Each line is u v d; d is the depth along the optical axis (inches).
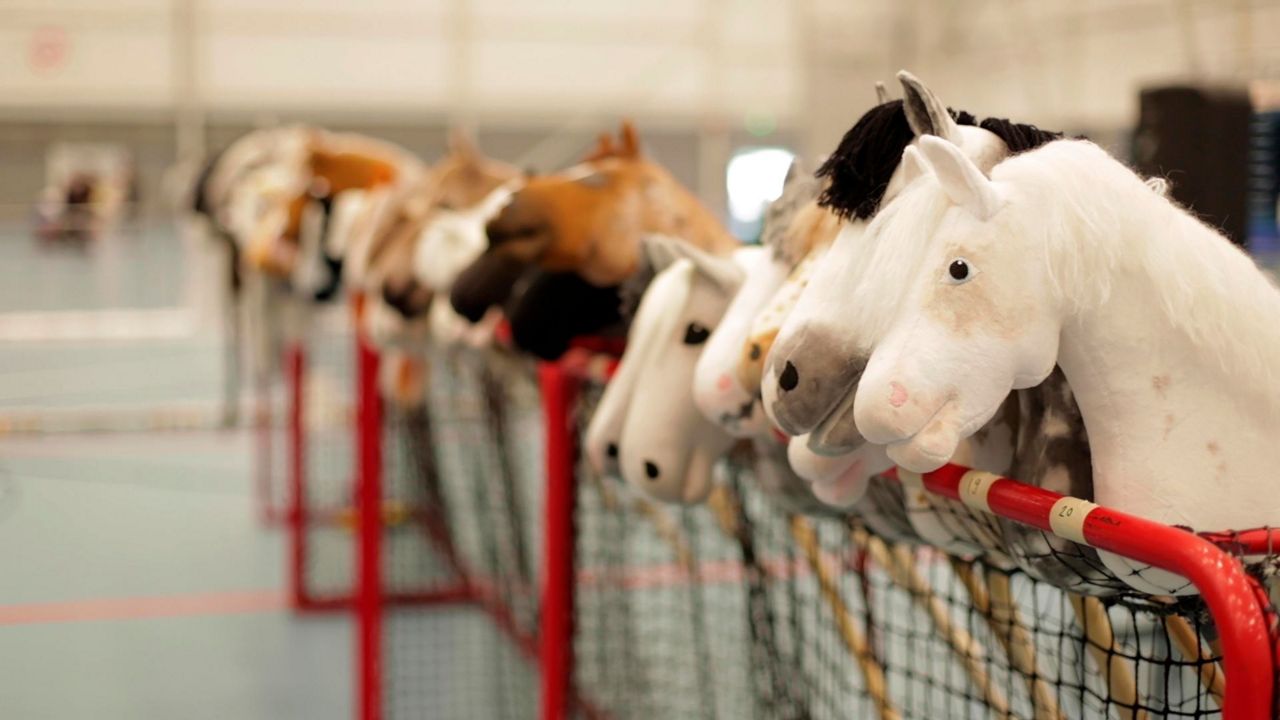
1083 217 44.4
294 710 159.8
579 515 112.7
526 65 544.7
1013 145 47.7
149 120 524.7
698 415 73.0
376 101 538.0
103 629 191.5
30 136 516.4
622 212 85.1
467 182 123.5
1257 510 46.0
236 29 526.9
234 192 243.1
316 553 230.4
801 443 55.6
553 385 94.9
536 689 153.0
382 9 533.0
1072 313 45.3
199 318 498.0
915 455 44.7
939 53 445.1
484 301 89.3
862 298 47.0
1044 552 48.7
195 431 344.8
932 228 45.7
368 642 145.3
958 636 78.0
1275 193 119.3
